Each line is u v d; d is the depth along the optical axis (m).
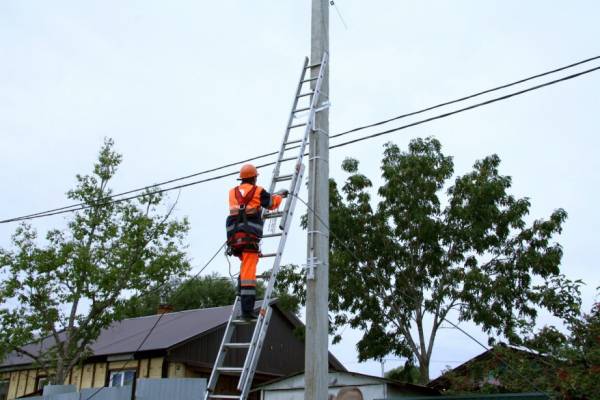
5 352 15.93
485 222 14.39
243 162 11.21
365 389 13.88
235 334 21.23
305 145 6.95
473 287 13.95
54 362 16.08
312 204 6.72
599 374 9.45
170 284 17.72
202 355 19.81
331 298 15.24
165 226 16.86
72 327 16.19
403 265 15.24
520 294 14.19
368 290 15.23
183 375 18.98
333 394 14.35
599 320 10.65
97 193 16.41
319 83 7.31
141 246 16.31
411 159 15.20
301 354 24.11
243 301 6.08
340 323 15.49
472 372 12.61
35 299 15.66
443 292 14.55
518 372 9.80
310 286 6.38
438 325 14.78
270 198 6.45
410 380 15.73
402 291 15.20
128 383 19.73
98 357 20.23
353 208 15.54
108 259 16.17
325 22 7.66
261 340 5.92
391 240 15.27
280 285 16.16
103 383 20.39
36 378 23.78
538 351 11.14
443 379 13.80
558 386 9.98
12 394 24.58
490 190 14.31
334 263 14.84
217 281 43.38
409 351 15.27
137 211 16.81
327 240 6.62
